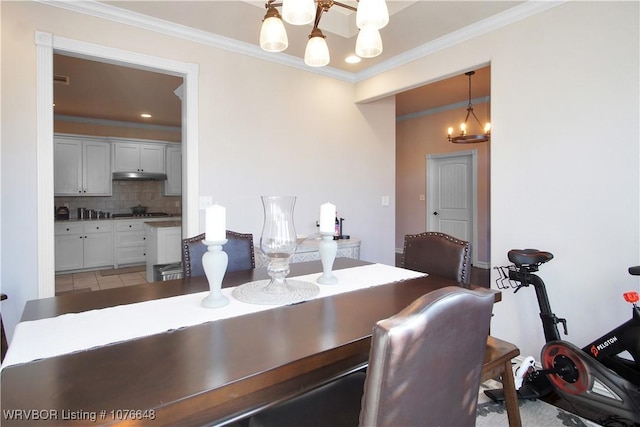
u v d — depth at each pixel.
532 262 2.02
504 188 2.51
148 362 0.89
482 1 2.32
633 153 1.94
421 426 0.80
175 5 2.39
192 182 2.83
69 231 5.31
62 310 1.28
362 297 1.48
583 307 2.14
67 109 5.14
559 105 2.23
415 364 0.74
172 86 4.06
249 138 3.13
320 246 1.72
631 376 1.74
